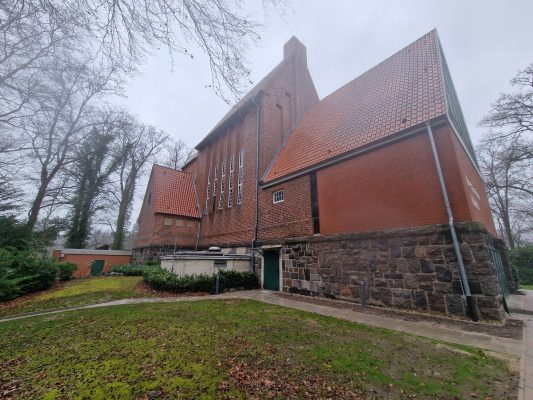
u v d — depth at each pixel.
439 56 9.84
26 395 3.17
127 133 29.56
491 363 4.15
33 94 10.85
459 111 12.65
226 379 3.56
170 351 4.58
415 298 7.47
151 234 20.67
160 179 23.23
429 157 7.75
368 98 11.99
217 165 21.00
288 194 12.88
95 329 6.04
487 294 6.33
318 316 7.25
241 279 13.30
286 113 18.09
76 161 22.50
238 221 16.67
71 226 25.55
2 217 14.34
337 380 3.58
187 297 11.01
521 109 18.88
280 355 4.43
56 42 5.60
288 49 20.72
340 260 9.70
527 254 22.20
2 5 4.12
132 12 3.57
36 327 6.49
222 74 4.31
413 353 4.57
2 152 14.52
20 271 11.54
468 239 6.74
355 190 9.59
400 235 8.02
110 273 20.22
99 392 3.20
